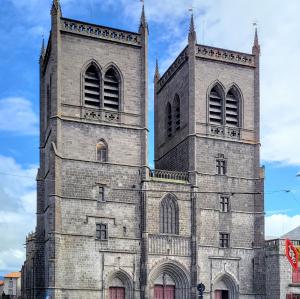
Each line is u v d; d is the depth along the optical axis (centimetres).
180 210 8106
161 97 9975
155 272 7812
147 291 7631
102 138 7969
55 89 7762
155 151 10081
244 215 8500
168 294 7931
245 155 8738
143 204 7881
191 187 8225
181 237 8025
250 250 8412
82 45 8100
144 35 8431
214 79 8762
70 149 7744
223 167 8569
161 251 7869
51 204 7375
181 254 7975
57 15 7938
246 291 8244
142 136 8175
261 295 8244
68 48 8006
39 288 7881
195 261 7956
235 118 8862
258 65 9038
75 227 7519
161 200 8044
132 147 8119
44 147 8731
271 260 8281
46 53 8788
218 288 8169
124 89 8244
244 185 8619
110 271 7575
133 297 7631
